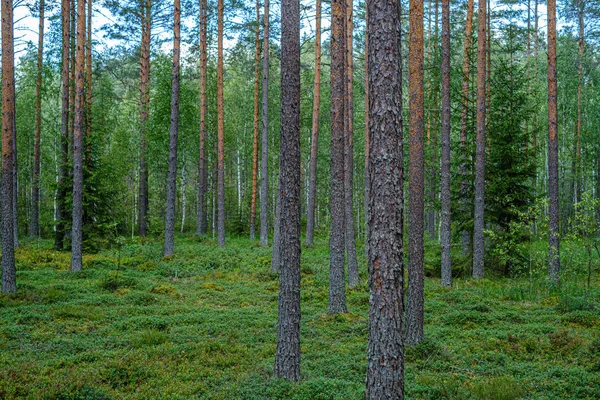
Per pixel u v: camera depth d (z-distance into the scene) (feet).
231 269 66.08
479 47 55.62
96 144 79.51
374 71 17.90
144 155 102.53
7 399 20.76
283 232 26.05
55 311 38.73
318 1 70.59
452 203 64.18
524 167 60.54
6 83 46.50
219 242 84.58
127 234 98.37
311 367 27.45
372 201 17.94
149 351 29.14
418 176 32.50
